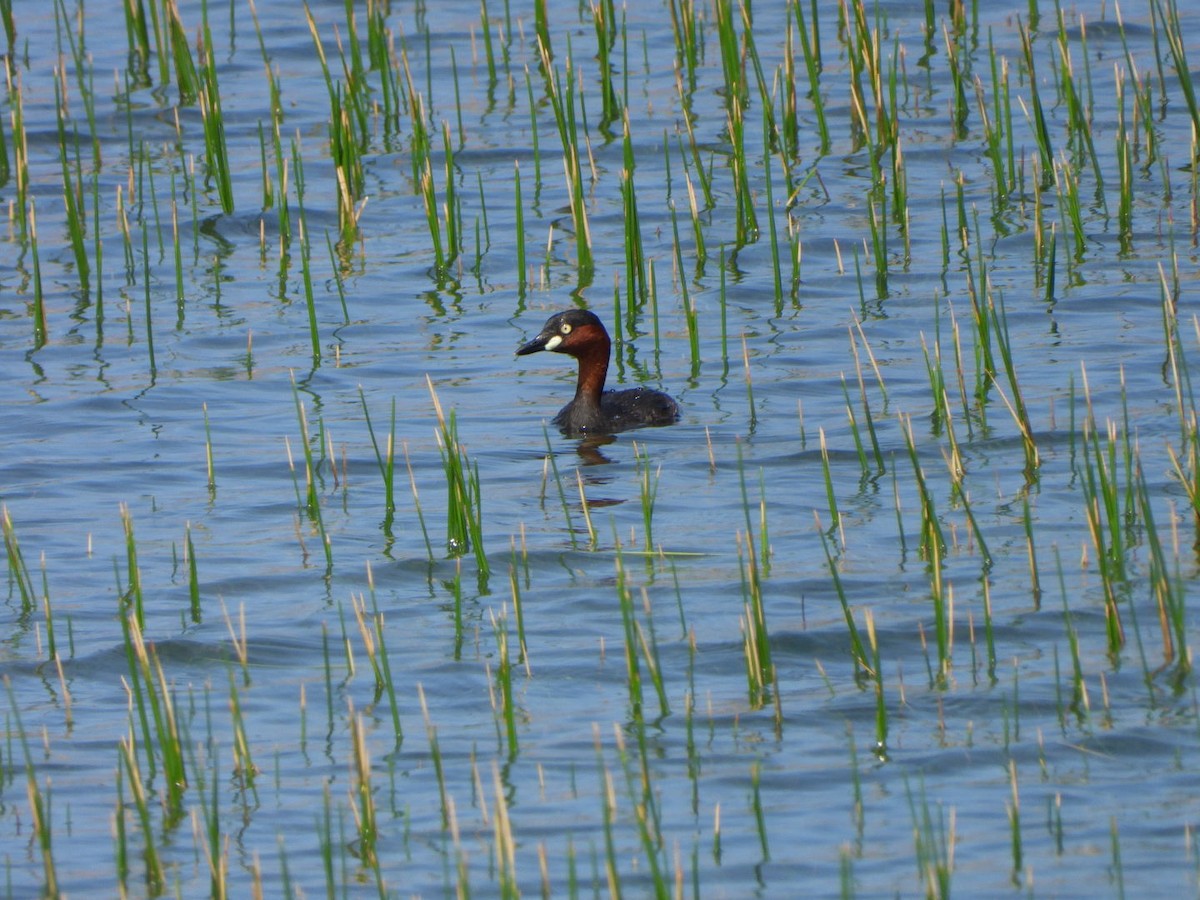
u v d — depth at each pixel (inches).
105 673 477.1
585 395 668.1
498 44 1229.1
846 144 1016.9
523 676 467.5
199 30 1151.6
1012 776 388.5
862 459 597.6
